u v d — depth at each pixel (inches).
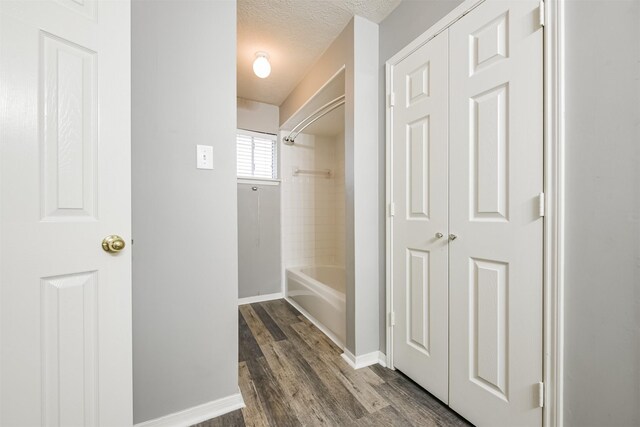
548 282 36.1
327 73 80.6
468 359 46.9
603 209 31.8
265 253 121.6
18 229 26.4
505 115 41.1
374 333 67.9
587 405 33.3
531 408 38.1
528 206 38.2
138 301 43.1
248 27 71.2
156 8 43.9
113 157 33.2
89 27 31.4
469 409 46.6
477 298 45.4
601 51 31.7
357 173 65.9
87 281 31.3
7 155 25.7
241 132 119.5
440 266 52.1
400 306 62.1
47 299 28.4
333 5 62.8
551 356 36.0
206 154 47.8
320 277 124.5
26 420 26.9
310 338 81.4
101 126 32.3
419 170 56.7
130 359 34.6
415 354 57.9
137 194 42.8
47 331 28.4
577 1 33.5
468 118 46.5
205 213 48.0
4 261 25.6
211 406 48.6
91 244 31.4
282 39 76.4
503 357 41.7
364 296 66.7
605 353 31.9
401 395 54.5
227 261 50.0
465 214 47.3
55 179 28.9
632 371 29.9
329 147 138.9
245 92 112.3
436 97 52.6
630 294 29.9
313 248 133.5
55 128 28.9
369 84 67.3
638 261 29.4
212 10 48.4
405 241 60.5
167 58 44.7
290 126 122.2
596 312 32.5
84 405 31.0
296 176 129.8
